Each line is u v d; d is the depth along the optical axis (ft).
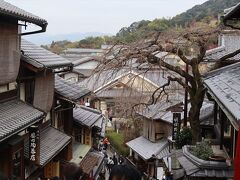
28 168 53.31
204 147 42.93
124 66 62.69
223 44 84.07
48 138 61.87
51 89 63.98
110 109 147.43
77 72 182.29
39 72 58.23
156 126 109.81
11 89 50.39
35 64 52.90
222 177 38.34
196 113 64.49
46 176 62.85
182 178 55.06
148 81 99.96
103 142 137.90
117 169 15.07
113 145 145.48
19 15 42.86
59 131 67.82
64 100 73.72
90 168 78.89
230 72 46.70
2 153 43.65
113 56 63.72
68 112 79.66
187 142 65.92
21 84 54.60
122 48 62.80
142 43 62.49
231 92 32.04
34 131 49.42
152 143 111.14
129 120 116.06
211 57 76.84
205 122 70.79
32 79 57.82
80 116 94.89
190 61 63.67
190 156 42.55
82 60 216.74
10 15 40.73
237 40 84.58
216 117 66.49
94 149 103.81
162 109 101.96
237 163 20.92
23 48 61.31
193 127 64.85
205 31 62.03
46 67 54.24
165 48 62.18
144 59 63.16
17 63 49.44
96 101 148.05
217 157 40.70
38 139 49.73
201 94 63.46
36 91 58.90
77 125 89.45
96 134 108.47
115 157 124.57
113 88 136.05
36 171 58.23
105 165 112.06
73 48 321.52
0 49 44.39
